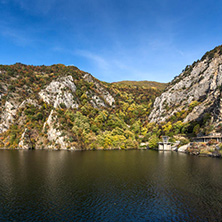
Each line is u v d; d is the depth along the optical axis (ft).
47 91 587.68
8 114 485.97
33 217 94.68
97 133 488.44
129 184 149.89
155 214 99.50
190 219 94.48
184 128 484.33
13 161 249.75
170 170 201.16
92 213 99.76
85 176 173.06
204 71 623.77
